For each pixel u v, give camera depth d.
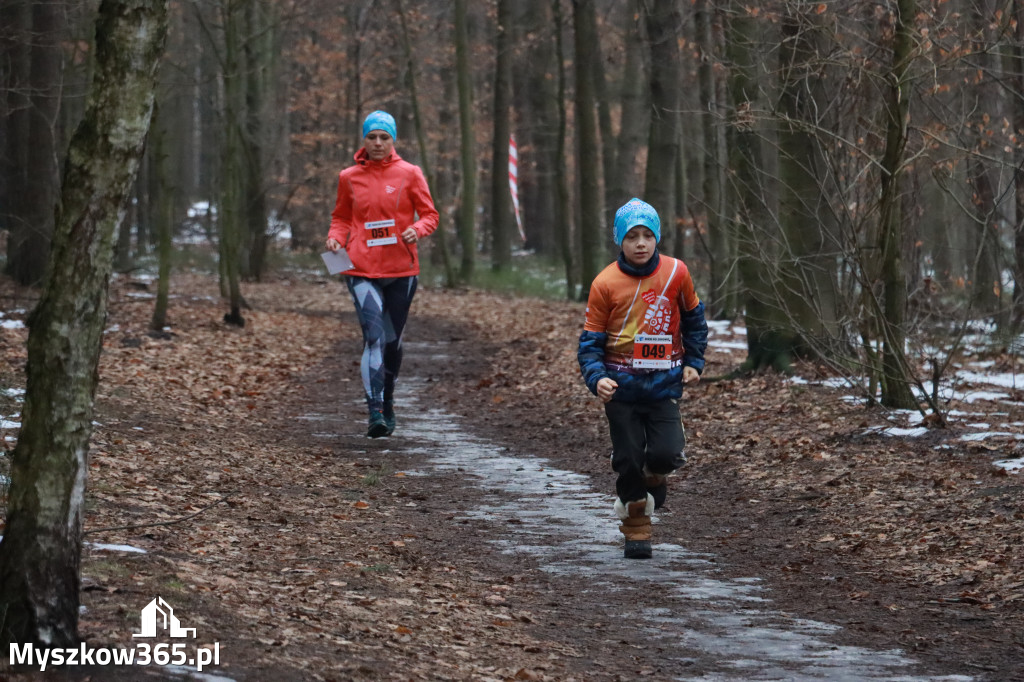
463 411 14.38
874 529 7.69
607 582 6.67
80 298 4.09
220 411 12.99
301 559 6.54
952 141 13.09
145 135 4.12
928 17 11.18
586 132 27.53
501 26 35.44
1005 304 15.79
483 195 51.94
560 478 10.16
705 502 9.09
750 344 14.79
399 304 11.84
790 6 12.32
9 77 21.61
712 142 21.86
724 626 5.77
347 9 37.94
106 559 5.55
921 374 14.22
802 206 14.23
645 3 23.47
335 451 11.20
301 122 46.34
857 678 4.86
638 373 7.11
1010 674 4.91
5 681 3.76
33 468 4.07
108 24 4.05
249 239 34.38
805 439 10.74
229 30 21.00
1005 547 6.83
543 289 33.53
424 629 5.34
